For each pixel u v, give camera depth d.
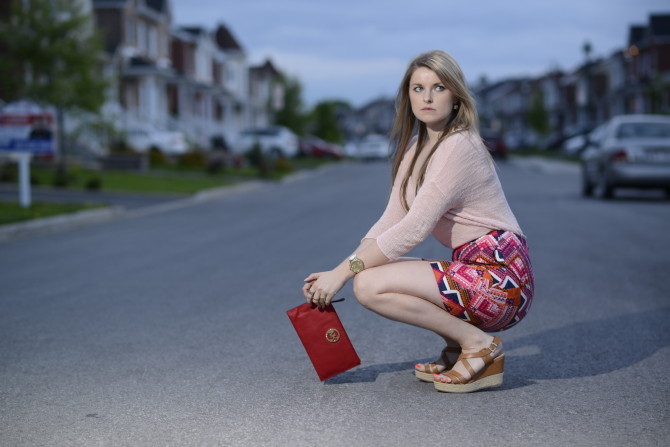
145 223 12.92
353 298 6.30
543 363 4.32
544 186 21.95
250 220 13.25
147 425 3.34
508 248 3.60
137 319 5.60
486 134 48.88
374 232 3.88
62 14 21.33
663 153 15.41
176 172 27.17
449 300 3.57
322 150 50.12
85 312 5.88
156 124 41.25
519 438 3.13
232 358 4.48
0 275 7.75
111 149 28.66
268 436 3.18
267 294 6.52
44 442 3.15
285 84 64.62
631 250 8.97
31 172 21.61
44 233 11.59
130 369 4.27
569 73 84.62
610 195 16.17
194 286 6.97
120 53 38.03
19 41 20.28
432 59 3.56
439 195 3.49
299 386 3.89
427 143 3.74
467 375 3.69
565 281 7.02
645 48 57.16
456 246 3.67
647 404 3.57
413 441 3.10
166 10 49.72
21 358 4.54
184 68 54.06
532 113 72.19
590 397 3.68
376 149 50.44
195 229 11.91
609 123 17.09
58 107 20.30
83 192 18.62
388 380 3.99
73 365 4.36
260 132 44.97
